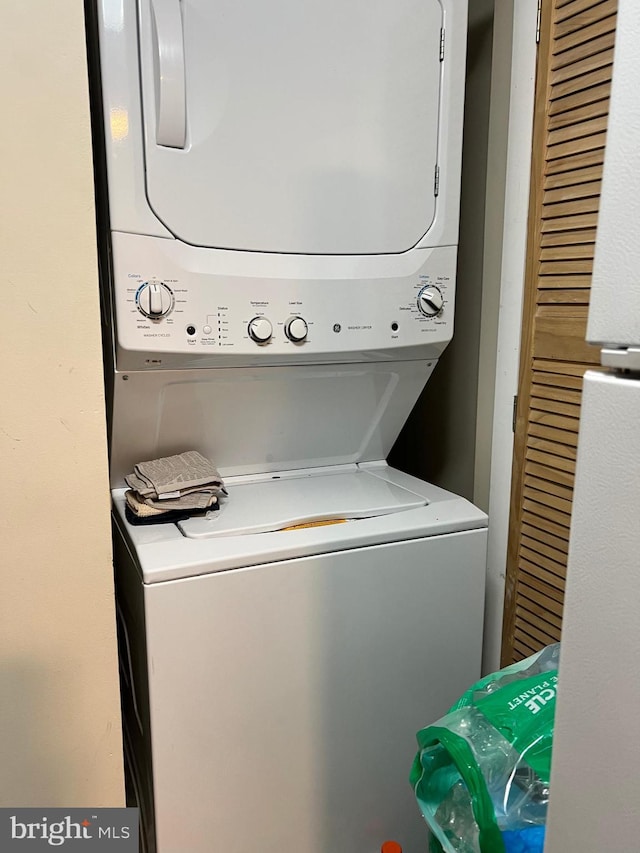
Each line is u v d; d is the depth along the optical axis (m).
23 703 0.83
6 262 0.76
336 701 1.07
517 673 0.91
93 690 0.87
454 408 1.51
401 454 1.75
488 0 1.31
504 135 1.28
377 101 1.14
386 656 1.11
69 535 0.83
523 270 1.26
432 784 0.78
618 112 0.42
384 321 1.20
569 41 1.11
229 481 1.30
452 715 0.80
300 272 1.11
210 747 0.98
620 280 0.43
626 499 0.43
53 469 0.81
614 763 0.45
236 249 1.06
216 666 0.97
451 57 1.19
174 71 0.95
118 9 0.92
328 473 1.39
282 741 1.04
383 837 1.16
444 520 1.14
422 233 1.22
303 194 1.10
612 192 0.43
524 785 0.73
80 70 0.76
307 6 1.05
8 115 0.74
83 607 0.85
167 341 1.01
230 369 1.13
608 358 0.44
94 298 0.80
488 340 1.36
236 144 1.03
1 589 0.80
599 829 0.47
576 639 0.48
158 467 1.13
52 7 0.74
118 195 0.95
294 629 1.02
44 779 0.86
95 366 0.82
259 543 1.00
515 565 1.32
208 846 1.01
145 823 1.10
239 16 1.00
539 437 1.24
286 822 1.06
